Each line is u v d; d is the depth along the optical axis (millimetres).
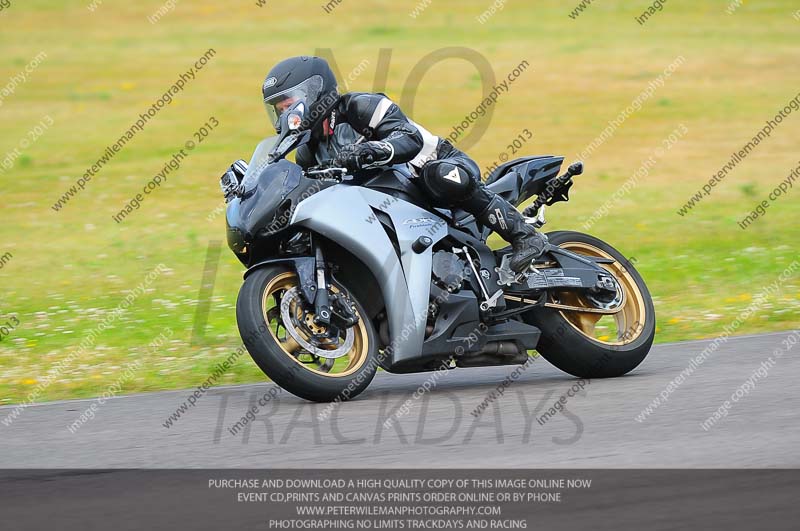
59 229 47219
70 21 118188
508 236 21891
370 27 114312
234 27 115750
